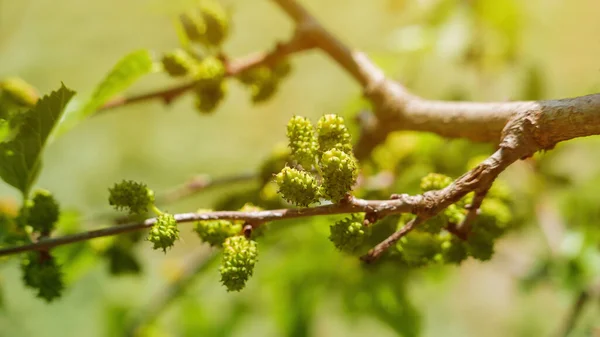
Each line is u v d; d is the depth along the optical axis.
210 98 0.76
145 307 1.07
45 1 1.93
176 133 2.23
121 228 0.64
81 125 2.15
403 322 0.90
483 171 0.63
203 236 0.66
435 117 0.71
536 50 1.31
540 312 1.72
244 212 0.64
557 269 0.85
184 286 0.94
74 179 2.08
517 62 1.14
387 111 0.74
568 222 0.95
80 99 0.74
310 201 0.63
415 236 0.66
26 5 1.92
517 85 1.12
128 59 0.73
